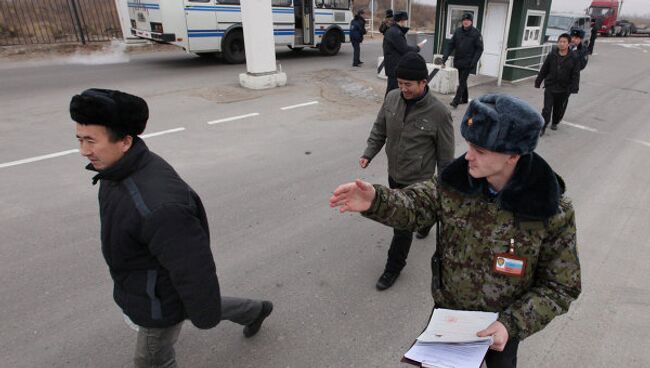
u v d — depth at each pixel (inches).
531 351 101.1
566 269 55.2
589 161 224.1
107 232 63.8
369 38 862.5
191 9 421.7
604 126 291.0
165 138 244.2
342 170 208.1
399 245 119.4
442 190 60.2
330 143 245.9
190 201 64.9
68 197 172.4
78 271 127.1
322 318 111.8
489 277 58.0
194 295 64.0
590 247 145.0
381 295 121.0
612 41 1072.2
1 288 118.6
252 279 126.8
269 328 107.9
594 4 1198.3
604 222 161.6
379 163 218.4
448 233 60.5
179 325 73.4
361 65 507.8
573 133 273.4
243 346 102.0
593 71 540.1
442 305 67.3
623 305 117.3
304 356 99.6
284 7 496.4
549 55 259.3
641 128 287.9
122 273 66.6
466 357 54.9
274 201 175.0
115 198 62.0
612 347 102.7
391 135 120.3
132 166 61.5
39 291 118.1
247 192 182.2
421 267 134.3
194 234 63.2
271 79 367.9
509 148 48.3
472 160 52.6
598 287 124.6
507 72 444.1
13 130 248.2
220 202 172.7
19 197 171.0
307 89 372.5
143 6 426.0
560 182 54.9
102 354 98.4
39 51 511.8
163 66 461.1
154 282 65.5
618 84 451.2
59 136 240.2
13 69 425.4
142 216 59.8
